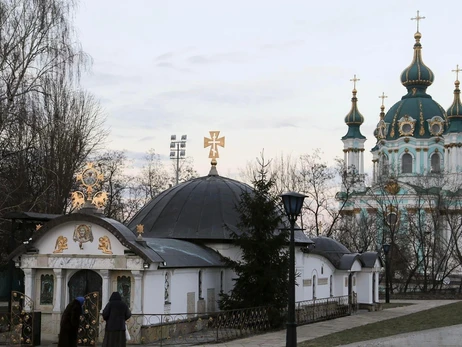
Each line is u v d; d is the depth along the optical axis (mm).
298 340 31125
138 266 29969
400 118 128625
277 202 39438
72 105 55844
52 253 31562
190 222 39531
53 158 48031
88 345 29656
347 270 48219
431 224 93688
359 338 31359
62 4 41250
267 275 35219
